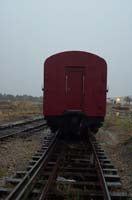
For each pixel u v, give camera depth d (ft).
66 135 51.24
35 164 29.76
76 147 44.04
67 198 22.08
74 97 46.98
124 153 43.24
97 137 61.36
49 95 46.93
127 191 25.23
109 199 20.20
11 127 70.59
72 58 46.96
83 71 47.03
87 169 30.86
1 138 50.03
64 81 46.85
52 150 38.50
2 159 36.47
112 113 157.99
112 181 27.63
